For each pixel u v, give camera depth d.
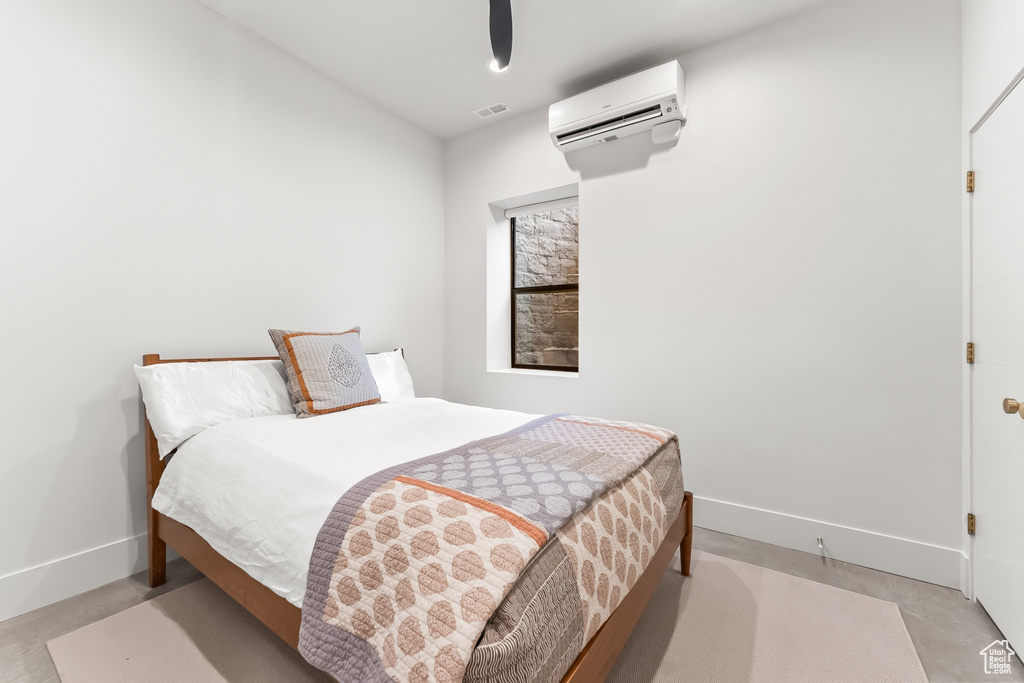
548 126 2.95
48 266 1.67
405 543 0.94
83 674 1.30
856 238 2.00
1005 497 1.47
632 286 2.63
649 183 2.57
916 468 1.88
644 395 2.59
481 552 0.87
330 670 0.93
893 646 1.44
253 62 2.32
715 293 2.36
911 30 1.89
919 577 1.86
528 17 2.16
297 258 2.53
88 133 1.76
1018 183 1.38
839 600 1.70
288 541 1.15
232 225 2.23
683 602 1.68
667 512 1.52
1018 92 1.37
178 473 1.61
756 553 2.09
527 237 3.54
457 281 3.49
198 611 1.61
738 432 2.30
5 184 1.57
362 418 1.98
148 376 1.78
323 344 2.21
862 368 2.00
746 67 2.27
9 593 1.58
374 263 2.98
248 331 2.30
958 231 1.80
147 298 1.93
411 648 0.80
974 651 1.42
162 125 1.98
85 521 1.77
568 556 0.98
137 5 1.90
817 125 2.09
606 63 2.54
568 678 0.92
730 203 2.31
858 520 2.00
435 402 2.38
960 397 1.80
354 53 2.48
